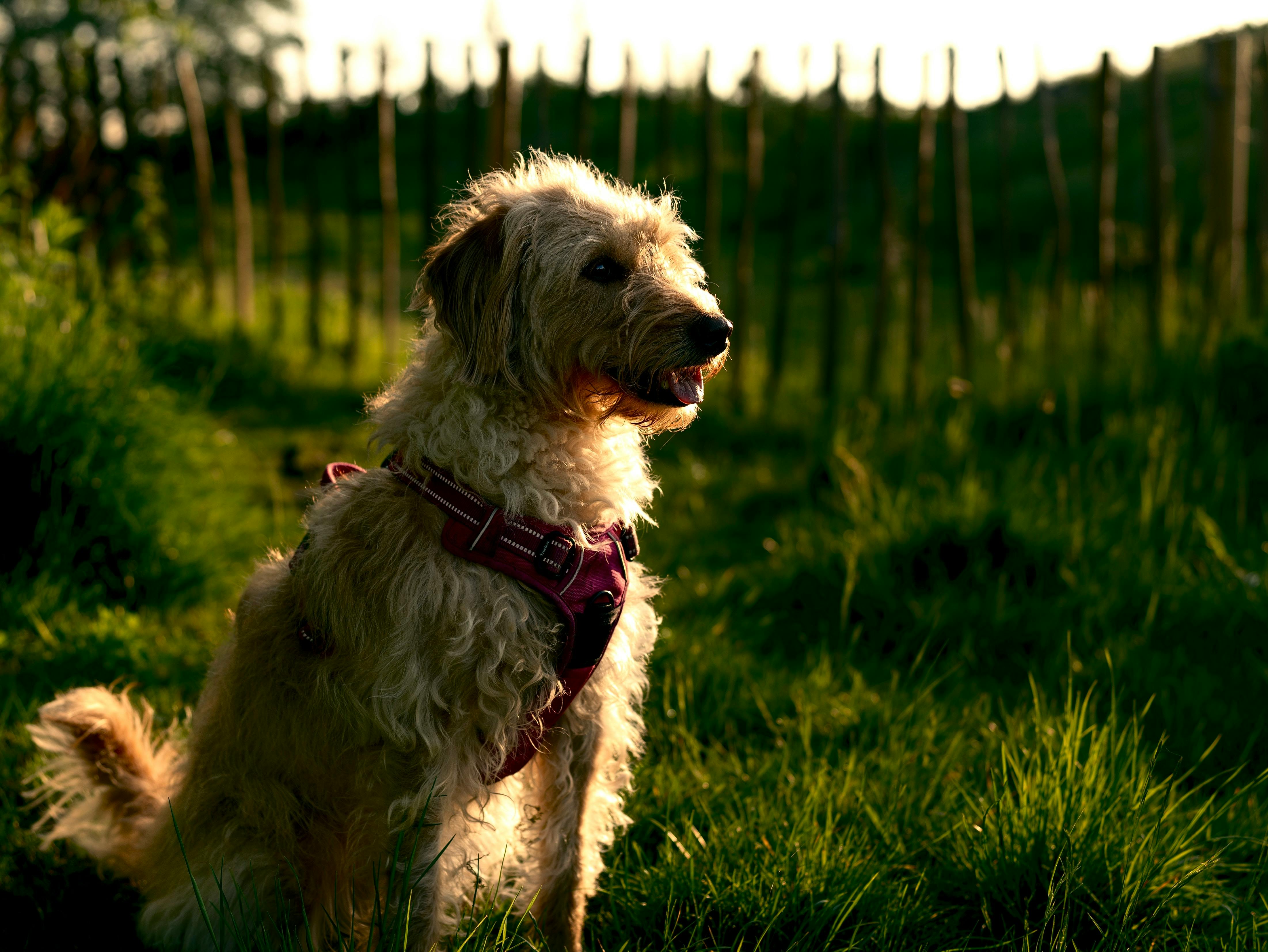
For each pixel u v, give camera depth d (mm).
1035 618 4508
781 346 8492
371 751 2373
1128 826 2762
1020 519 5031
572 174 2734
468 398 2365
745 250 8359
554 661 2404
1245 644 4195
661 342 2424
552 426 2467
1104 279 7766
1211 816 3090
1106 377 7266
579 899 2662
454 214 2768
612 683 2590
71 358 5074
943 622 4512
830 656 4352
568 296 2434
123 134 9750
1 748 3457
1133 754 2936
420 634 2266
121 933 2805
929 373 8164
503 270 2381
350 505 2424
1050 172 7926
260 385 8680
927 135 7957
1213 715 3686
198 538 5012
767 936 2656
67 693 3133
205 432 5793
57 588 4457
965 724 3619
